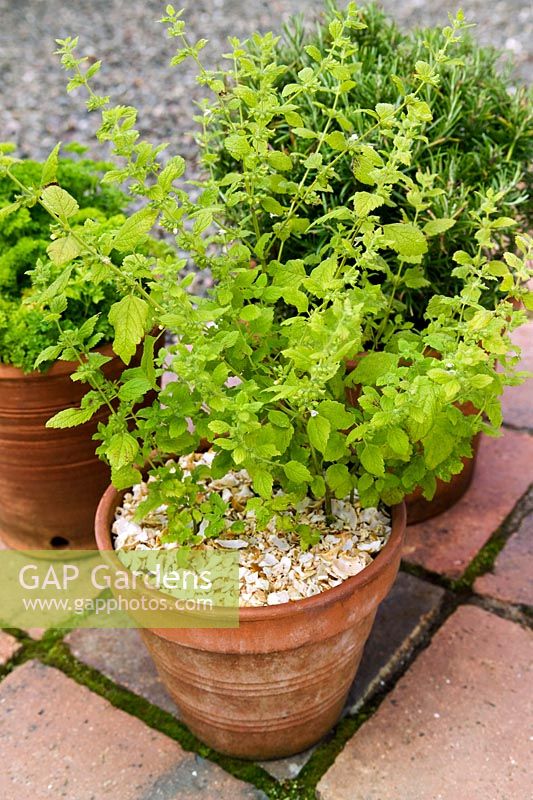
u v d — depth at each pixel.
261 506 1.43
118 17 6.28
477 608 2.08
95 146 4.25
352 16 1.42
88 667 1.99
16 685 1.95
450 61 1.45
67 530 2.22
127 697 1.92
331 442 1.41
